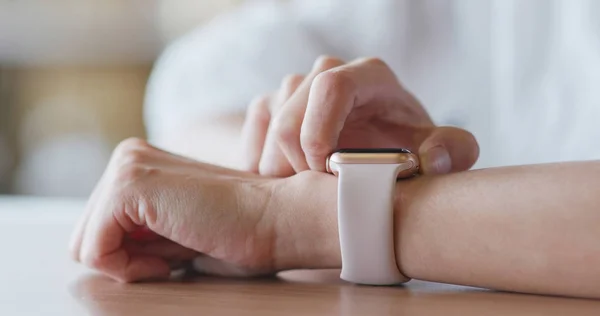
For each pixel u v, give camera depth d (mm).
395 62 1002
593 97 751
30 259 510
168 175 435
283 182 426
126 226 433
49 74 1979
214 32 1043
